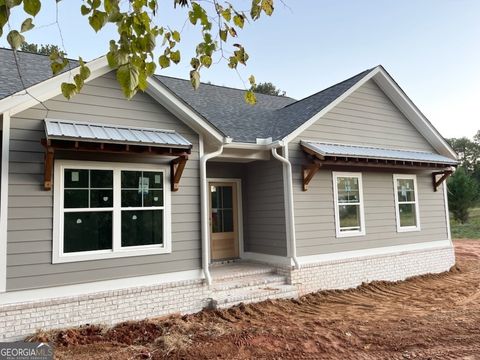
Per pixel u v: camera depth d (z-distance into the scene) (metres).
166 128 7.38
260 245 9.86
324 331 5.95
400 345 5.29
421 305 7.79
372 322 6.47
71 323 5.99
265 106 12.88
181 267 7.20
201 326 6.27
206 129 7.58
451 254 12.14
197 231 7.48
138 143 6.12
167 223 7.13
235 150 8.99
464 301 8.05
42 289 5.82
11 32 1.89
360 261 9.85
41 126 6.08
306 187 9.15
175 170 7.25
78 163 6.31
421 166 10.65
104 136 5.96
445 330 5.89
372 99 10.91
